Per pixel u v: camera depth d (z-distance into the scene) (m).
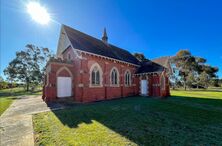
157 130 6.22
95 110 10.70
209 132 5.99
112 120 7.86
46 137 5.57
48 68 16.67
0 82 59.59
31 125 7.23
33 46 48.12
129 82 23.16
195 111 10.23
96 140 5.18
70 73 16.78
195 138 5.34
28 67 47.41
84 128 6.57
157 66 22.95
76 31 20.30
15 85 61.41
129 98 19.38
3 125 7.32
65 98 16.17
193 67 49.56
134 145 4.75
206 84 50.06
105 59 18.86
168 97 20.20
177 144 4.83
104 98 18.03
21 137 5.65
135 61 26.73
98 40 23.69
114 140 5.17
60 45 21.45
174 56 51.06
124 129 6.37
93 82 16.88
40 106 12.96
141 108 11.41
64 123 7.43
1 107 13.20
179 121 7.63
